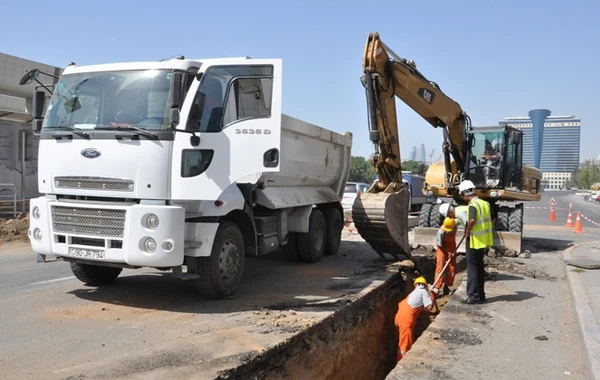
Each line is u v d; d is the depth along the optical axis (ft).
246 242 25.26
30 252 38.04
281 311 21.31
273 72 21.47
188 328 18.69
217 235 22.11
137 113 20.49
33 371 14.38
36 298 23.09
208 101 20.92
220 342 17.06
